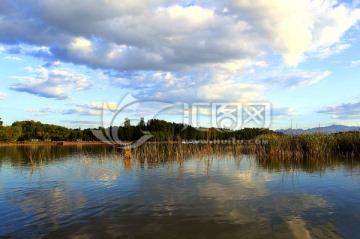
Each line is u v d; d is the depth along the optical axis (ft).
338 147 97.60
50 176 64.54
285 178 57.82
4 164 89.92
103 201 42.09
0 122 313.94
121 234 29.73
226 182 54.85
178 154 100.22
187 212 36.37
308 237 28.63
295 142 98.27
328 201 40.65
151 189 49.49
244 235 29.17
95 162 91.15
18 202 42.42
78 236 29.45
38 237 29.37
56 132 315.37
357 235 28.96
